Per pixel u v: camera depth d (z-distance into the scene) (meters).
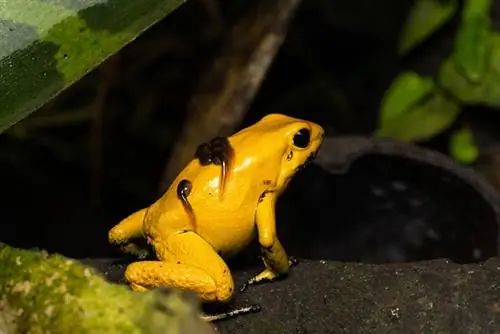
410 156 0.39
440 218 0.40
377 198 0.40
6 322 0.30
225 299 0.33
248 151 0.34
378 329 0.33
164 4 0.31
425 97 0.48
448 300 0.33
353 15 0.56
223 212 0.34
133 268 0.33
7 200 0.52
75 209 0.52
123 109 0.55
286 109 0.58
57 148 0.53
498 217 0.39
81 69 0.30
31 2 0.30
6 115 0.30
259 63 0.44
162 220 0.34
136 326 0.30
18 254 0.31
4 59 0.30
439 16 0.47
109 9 0.30
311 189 0.40
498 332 0.32
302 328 0.33
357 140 0.40
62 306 0.30
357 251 0.41
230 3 0.52
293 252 0.41
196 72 0.55
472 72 0.46
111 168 0.54
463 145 0.48
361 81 0.58
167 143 0.55
